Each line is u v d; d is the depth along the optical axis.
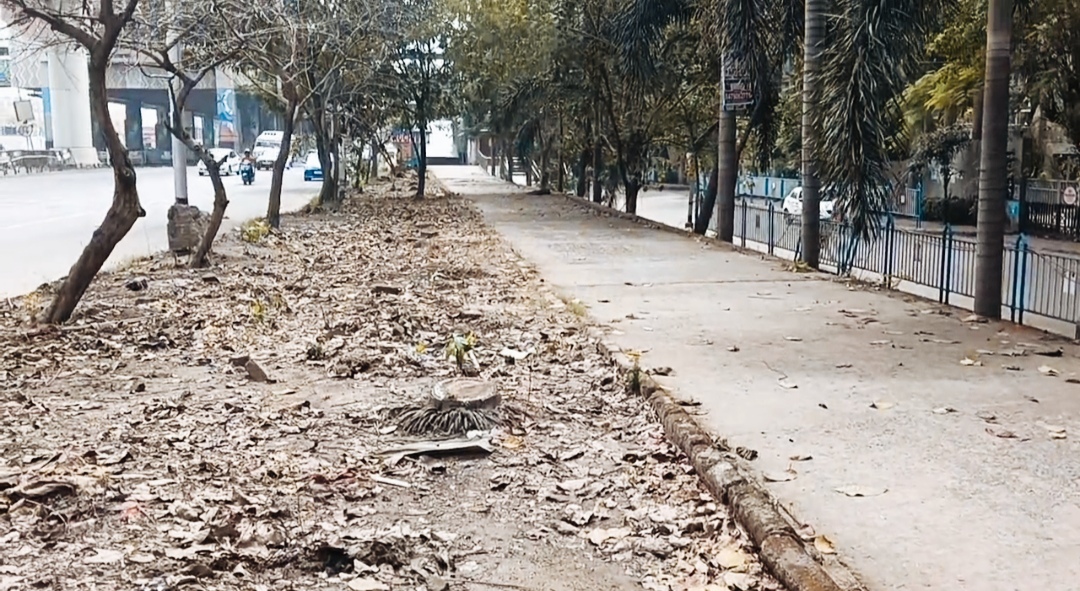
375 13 21.56
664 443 5.91
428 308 10.70
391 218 24.70
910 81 16.67
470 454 5.68
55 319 9.38
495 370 7.80
